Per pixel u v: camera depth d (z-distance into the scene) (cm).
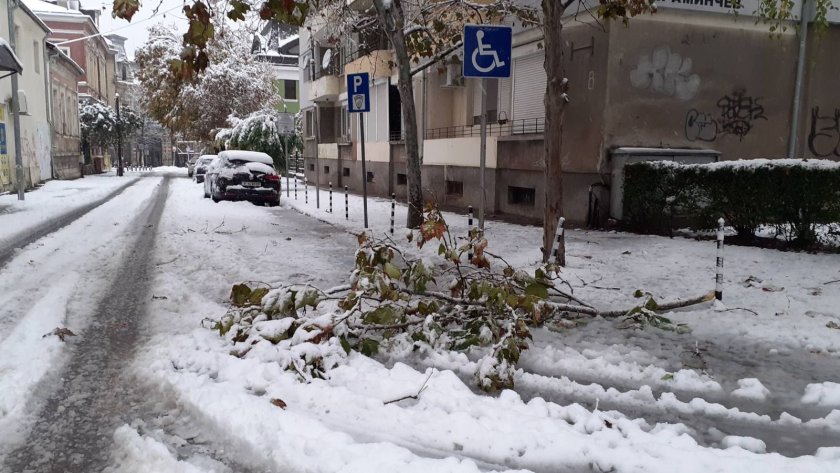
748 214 1027
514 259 1015
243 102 4031
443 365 537
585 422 412
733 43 1416
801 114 1489
